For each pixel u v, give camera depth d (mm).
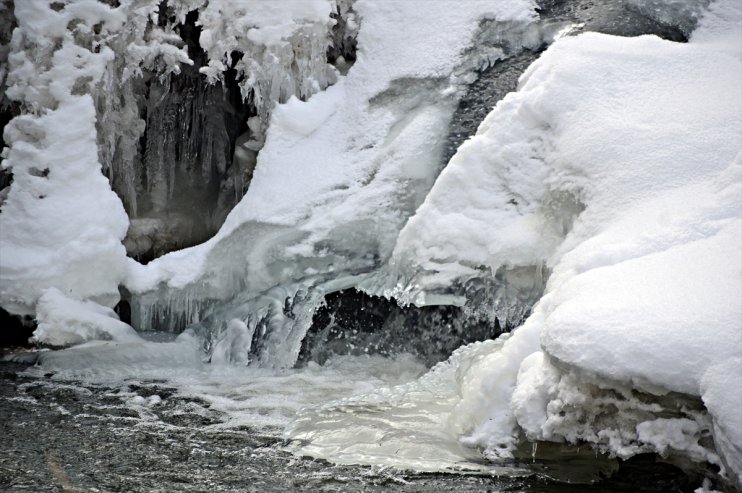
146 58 14141
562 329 8172
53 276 13000
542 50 13234
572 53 11672
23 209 13344
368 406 10531
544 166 11250
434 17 13852
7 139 13688
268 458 9195
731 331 7461
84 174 13516
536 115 11391
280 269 12930
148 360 12555
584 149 10695
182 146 15398
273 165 13570
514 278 11258
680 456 7848
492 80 13180
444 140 12922
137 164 15227
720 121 10359
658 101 10867
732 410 7078
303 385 11703
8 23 14648
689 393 7465
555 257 10633
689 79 11117
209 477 8695
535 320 9305
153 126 15117
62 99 13562
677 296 7996
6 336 13797
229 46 13977
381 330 12453
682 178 9961
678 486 8211
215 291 13211
